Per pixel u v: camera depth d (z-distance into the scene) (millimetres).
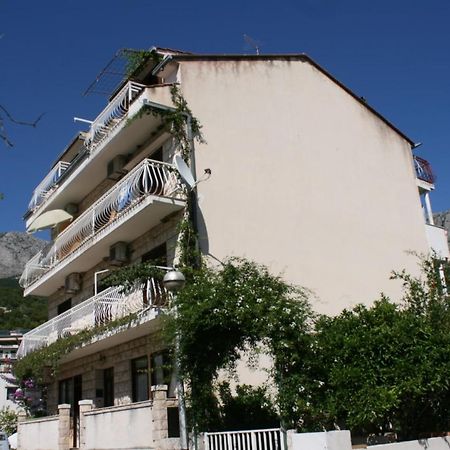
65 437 16359
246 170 16766
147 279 14727
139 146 18109
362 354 10555
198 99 16719
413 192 21250
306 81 19359
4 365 33594
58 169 23094
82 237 19641
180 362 11477
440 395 10977
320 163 18594
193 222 15234
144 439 12117
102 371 19234
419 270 19922
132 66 18656
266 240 16359
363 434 11359
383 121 21328
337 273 17625
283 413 10117
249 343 11469
